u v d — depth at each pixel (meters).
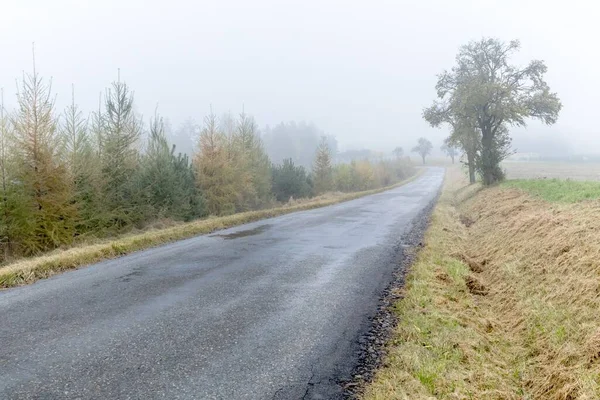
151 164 16.81
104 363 4.33
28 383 3.87
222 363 4.37
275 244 11.70
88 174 14.19
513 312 6.17
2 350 4.62
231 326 5.44
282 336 5.12
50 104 12.83
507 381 4.30
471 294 7.36
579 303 5.20
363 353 4.65
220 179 20.62
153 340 4.96
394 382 3.95
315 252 10.50
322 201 25.72
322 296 6.79
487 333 5.50
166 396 3.68
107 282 7.63
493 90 23.95
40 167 12.66
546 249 7.57
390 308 6.18
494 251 10.03
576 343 4.49
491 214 15.23
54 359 4.41
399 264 9.09
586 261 5.96
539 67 24.84
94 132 15.66
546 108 24.97
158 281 7.70
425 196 32.38
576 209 9.30
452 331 5.20
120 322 5.55
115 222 15.47
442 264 8.80
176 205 17.25
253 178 24.75
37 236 12.55
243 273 8.34
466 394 3.82
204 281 7.71
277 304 6.37
